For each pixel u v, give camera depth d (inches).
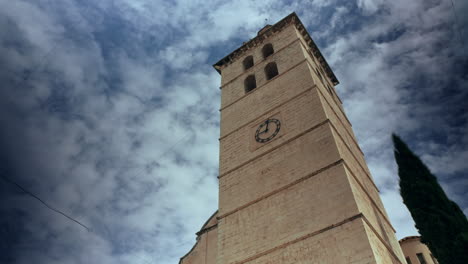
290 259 713.0
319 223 729.6
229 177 1000.2
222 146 1124.5
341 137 976.9
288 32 1429.6
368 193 890.1
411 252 1189.1
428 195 675.4
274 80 1220.5
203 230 1009.5
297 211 781.9
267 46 1486.2
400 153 765.9
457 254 585.6
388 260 725.3
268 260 741.3
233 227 863.7
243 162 1006.4
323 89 1178.0
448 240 607.2
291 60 1259.8
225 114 1258.0
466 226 625.6
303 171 848.9
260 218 831.7
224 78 1481.3
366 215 752.3
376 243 700.0
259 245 781.3
